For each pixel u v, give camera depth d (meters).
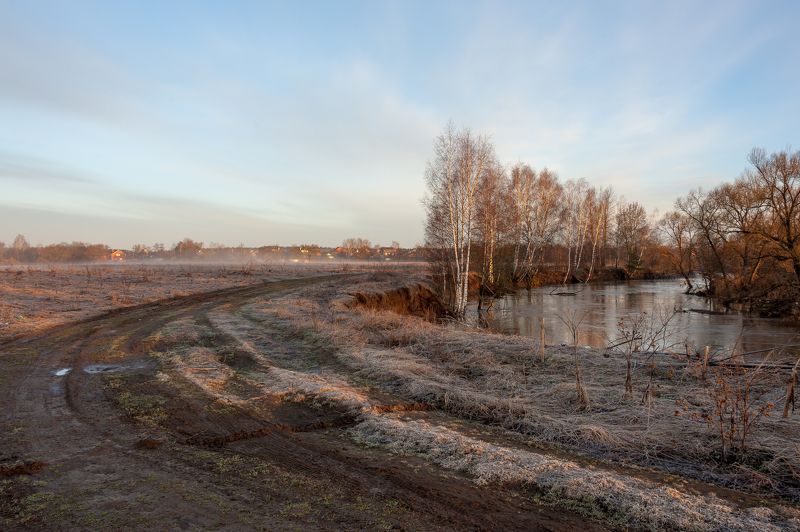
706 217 40.59
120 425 6.12
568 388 7.69
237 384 8.26
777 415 6.29
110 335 13.59
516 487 4.43
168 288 28.58
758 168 32.53
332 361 10.13
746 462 5.03
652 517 3.79
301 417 6.56
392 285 29.98
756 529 3.58
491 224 34.12
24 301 20.31
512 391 7.92
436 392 7.61
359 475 4.69
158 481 4.49
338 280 36.28
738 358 9.76
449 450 5.23
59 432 5.84
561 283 54.12
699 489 4.49
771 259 33.75
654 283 56.28
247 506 4.02
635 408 6.70
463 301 28.16
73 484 4.43
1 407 6.90
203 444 5.49
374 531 3.63
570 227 55.56
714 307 30.94
